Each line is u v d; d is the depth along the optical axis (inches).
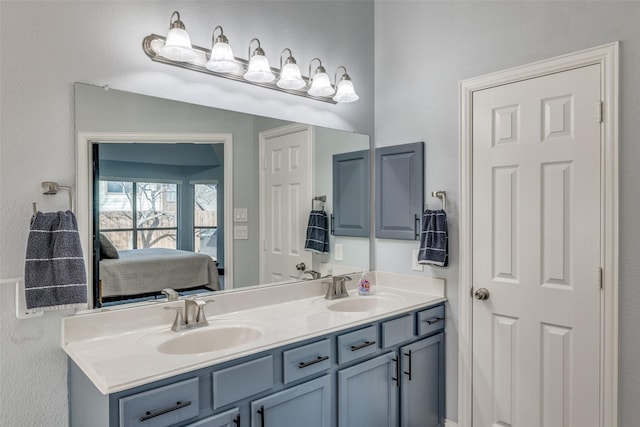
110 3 67.9
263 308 85.9
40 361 62.0
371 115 109.7
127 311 68.9
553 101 80.0
